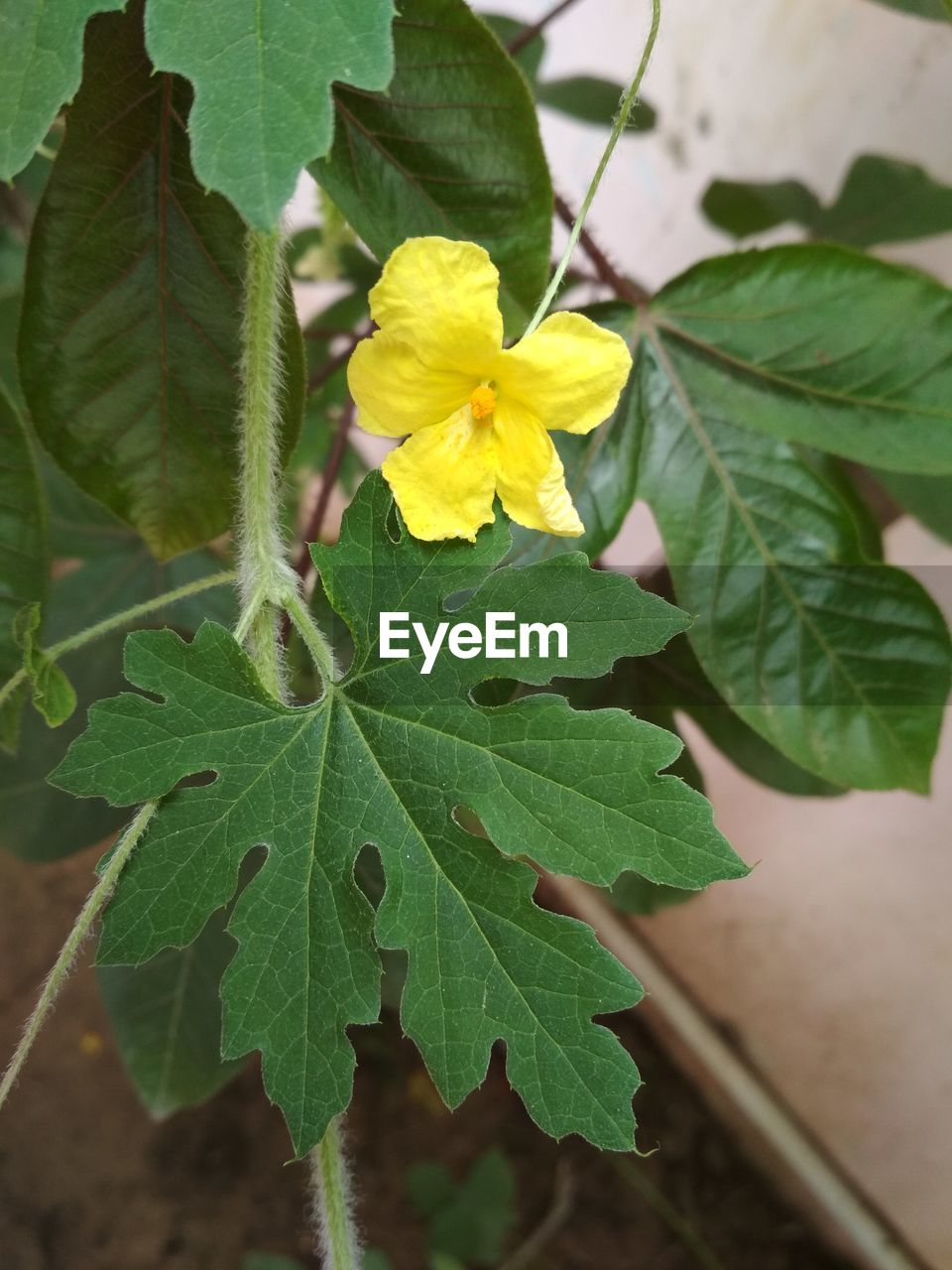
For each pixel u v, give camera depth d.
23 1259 0.34
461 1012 0.12
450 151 0.15
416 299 0.12
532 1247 0.36
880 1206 0.34
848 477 0.22
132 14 0.14
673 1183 0.38
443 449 0.12
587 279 0.24
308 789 0.12
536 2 0.36
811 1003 0.35
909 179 0.26
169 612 0.25
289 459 0.16
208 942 0.24
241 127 0.11
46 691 0.14
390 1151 0.38
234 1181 0.36
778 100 0.30
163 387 0.17
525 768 0.12
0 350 0.22
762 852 0.36
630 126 0.28
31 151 0.11
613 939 0.40
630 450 0.18
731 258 0.18
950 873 0.31
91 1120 0.36
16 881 0.40
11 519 0.16
